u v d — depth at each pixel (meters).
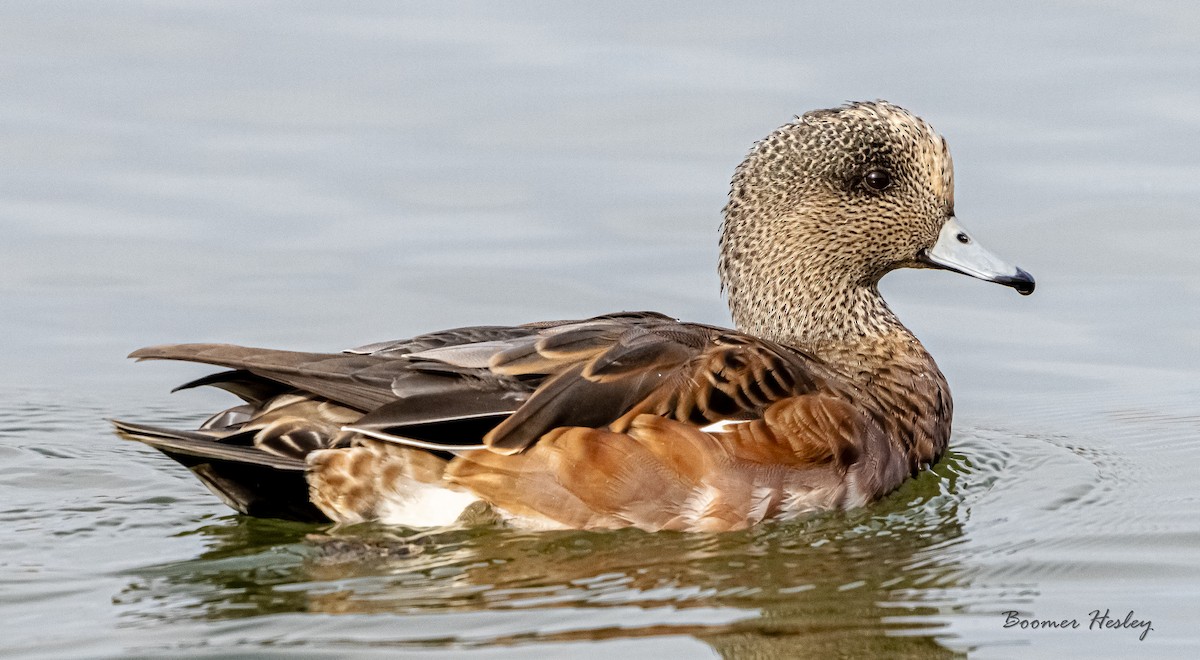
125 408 16.45
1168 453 15.13
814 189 14.55
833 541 12.66
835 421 13.02
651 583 11.61
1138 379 17.34
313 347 17.55
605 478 12.31
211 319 18.25
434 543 12.25
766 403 12.77
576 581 11.60
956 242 14.91
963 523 13.15
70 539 12.56
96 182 21.31
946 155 14.91
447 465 12.34
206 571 11.80
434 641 10.55
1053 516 13.35
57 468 14.48
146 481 14.14
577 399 12.43
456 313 18.39
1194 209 20.64
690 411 12.52
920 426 14.30
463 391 12.48
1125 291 19.31
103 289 18.95
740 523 12.61
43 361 17.44
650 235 20.34
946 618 11.18
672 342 12.88
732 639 10.66
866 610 11.28
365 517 12.54
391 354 12.97
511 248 19.98
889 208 14.61
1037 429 15.99
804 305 14.68
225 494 12.68
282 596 11.33
